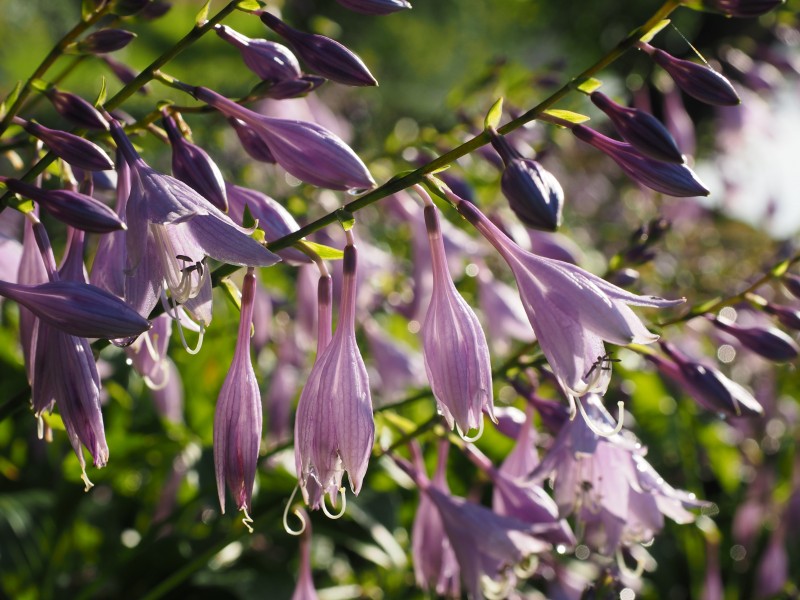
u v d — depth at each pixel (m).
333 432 0.45
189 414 0.71
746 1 0.45
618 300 0.45
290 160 0.46
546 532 0.52
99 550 0.68
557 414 0.53
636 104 0.93
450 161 0.46
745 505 0.86
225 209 0.46
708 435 0.93
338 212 0.46
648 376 0.90
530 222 0.44
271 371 0.74
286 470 0.62
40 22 2.63
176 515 0.61
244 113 0.47
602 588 0.52
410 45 4.28
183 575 0.55
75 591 0.65
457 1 4.46
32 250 0.48
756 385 1.00
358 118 1.31
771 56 0.94
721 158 1.10
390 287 0.75
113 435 0.65
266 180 0.94
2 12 2.53
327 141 0.46
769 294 1.12
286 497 0.61
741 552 0.87
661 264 1.15
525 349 0.53
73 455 0.63
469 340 0.45
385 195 0.46
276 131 0.47
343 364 0.45
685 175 0.45
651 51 0.46
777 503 0.87
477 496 0.57
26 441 0.69
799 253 0.53
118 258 0.46
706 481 1.03
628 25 3.74
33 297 0.44
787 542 0.88
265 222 0.49
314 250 0.47
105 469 0.64
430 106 4.26
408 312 0.73
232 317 0.74
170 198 0.45
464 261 0.77
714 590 0.73
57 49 0.48
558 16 3.86
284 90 0.48
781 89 0.95
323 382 0.45
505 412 0.54
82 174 0.51
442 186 0.46
